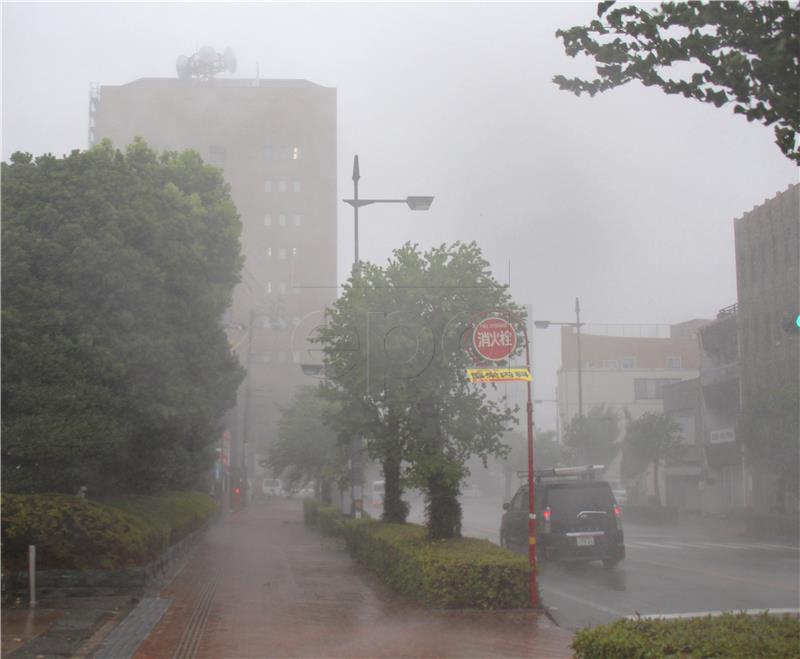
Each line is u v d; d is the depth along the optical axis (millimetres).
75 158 17281
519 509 21391
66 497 15047
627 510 46031
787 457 34094
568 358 81000
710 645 5672
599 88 5547
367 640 10922
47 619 12344
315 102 100000
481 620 12336
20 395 15250
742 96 5215
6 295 15570
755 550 27203
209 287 21078
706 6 5082
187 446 22656
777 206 41562
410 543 15312
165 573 18188
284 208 98312
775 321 41719
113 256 16031
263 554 24125
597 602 14664
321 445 39562
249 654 10086
